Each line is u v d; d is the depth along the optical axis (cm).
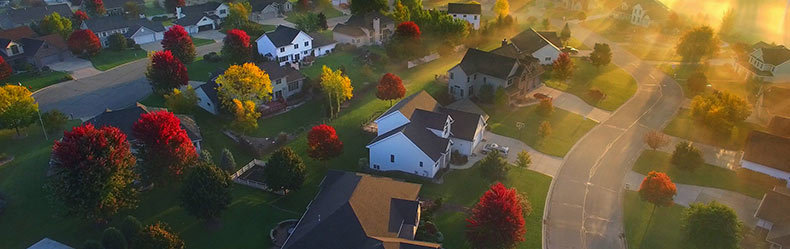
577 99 8525
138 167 5084
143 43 11312
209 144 6594
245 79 6931
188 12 12581
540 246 4878
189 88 7219
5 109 6250
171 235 4212
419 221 4894
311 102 8031
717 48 10881
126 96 8156
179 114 6750
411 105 6494
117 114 6134
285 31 9700
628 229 5162
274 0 14025
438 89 8650
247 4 13075
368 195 4619
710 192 5812
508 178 6003
